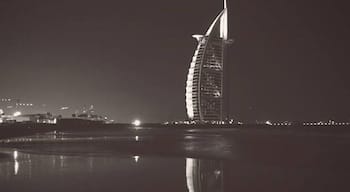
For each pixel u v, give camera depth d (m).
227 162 56.03
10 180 37.34
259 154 72.25
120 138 135.12
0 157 60.38
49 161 54.47
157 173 42.78
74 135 162.00
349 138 144.88
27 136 150.50
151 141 117.19
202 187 34.41
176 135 169.75
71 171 44.00
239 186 34.91
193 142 114.75
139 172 43.69
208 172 44.31
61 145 94.38
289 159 61.59
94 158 60.38
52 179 38.00
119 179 38.41
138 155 68.50
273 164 54.44
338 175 42.53
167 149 84.00
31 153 69.06
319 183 36.72
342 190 33.41
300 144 104.25
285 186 35.22
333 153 73.94
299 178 39.69
